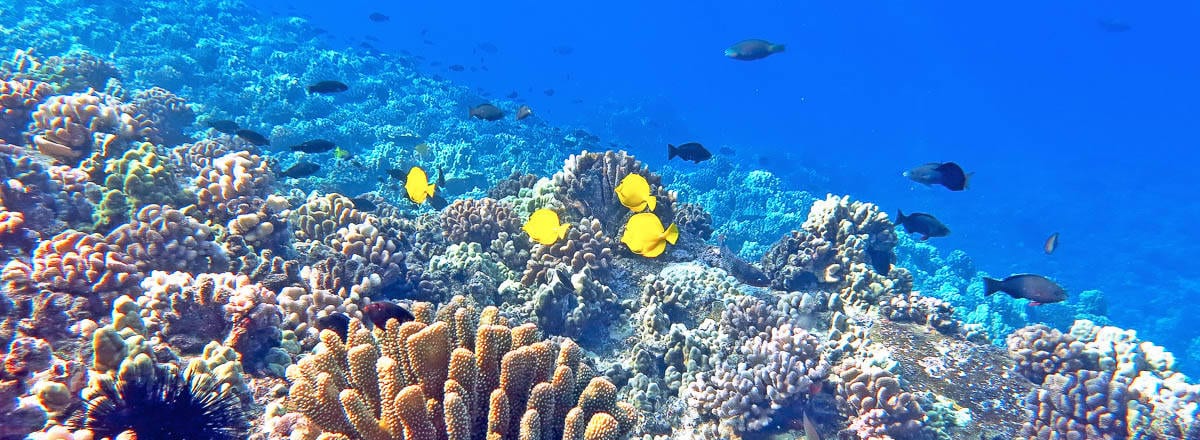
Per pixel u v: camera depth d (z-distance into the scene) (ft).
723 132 200.23
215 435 9.93
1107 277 94.38
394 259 23.47
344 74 82.64
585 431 9.04
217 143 33.81
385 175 50.37
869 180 154.92
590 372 11.00
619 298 26.48
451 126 71.77
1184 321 76.89
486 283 25.13
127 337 12.57
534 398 9.05
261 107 58.75
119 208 20.36
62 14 71.15
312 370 10.32
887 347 23.49
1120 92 365.40
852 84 353.51
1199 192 152.25
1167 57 383.65
